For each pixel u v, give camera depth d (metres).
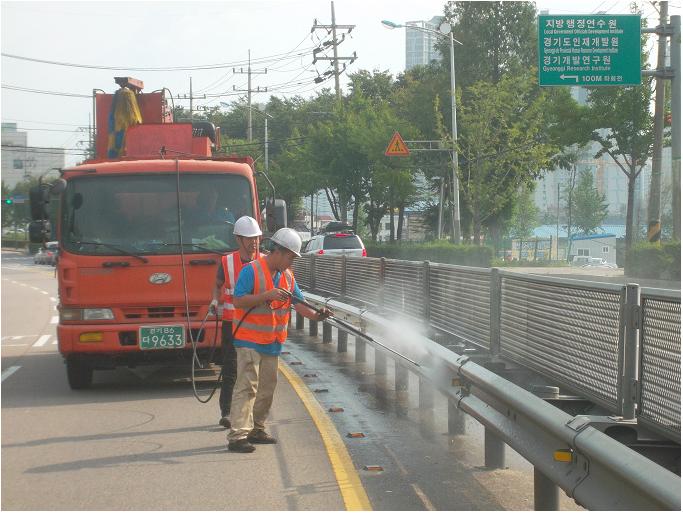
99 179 12.41
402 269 13.46
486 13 70.06
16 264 90.81
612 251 121.81
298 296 9.08
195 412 10.81
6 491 7.29
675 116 29.64
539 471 6.16
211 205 12.61
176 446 8.91
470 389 7.97
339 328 16.42
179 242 12.29
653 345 5.83
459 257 48.09
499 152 54.69
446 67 70.31
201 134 16.81
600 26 28.44
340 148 61.97
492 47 70.25
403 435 9.41
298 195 73.50
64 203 12.29
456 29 70.00
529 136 54.06
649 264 35.44
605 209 110.06
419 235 87.19
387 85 87.12
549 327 7.68
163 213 12.44
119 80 16.73
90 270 12.08
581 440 5.15
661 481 4.23
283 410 10.74
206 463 8.18
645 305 5.96
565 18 28.44
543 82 28.48
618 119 44.69
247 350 8.71
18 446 8.98
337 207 71.31
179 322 12.16
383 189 60.81
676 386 5.52
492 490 7.25
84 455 8.55
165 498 7.03
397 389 12.16
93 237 12.20
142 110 17.06
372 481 7.55
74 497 7.09
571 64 28.52
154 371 14.66
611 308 6.43
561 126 45.97
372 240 65.81
